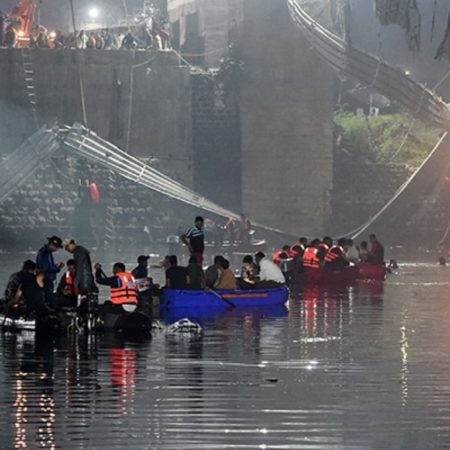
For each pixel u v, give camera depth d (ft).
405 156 630.33
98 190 570.46
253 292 306.35
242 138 596.29
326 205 596.70
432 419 173.68
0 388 192.75
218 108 609.01
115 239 570.46
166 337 247.91
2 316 259.80
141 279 294.05
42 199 565.53
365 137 631.15
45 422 170.91
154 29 617.62
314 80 594.65
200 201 569.64
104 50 593.01
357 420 172.86
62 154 569.64
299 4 595.47
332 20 593.01
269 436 164.35
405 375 205.36
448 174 589.73
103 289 353.72
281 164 595.06
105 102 592.60
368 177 611.06
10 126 587.68
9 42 596.29
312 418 173.78
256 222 594.65
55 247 263.90
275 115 594.24
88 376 202.80
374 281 397.80
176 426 168.96
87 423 170.40
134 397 186.29
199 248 309.22
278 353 227.61
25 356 222.28
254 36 594.24
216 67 646.33
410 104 556.92
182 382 198.29
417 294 350.02
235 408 179.32
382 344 240.32
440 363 217.36
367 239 577.43
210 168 607.78
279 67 594.24
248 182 595.47
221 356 223.71
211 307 302.04
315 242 391.04
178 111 598.34
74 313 254.68
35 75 588.91
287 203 595.06
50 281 263.08
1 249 557.33
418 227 583.99
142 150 596.70
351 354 227.20
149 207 575.38
